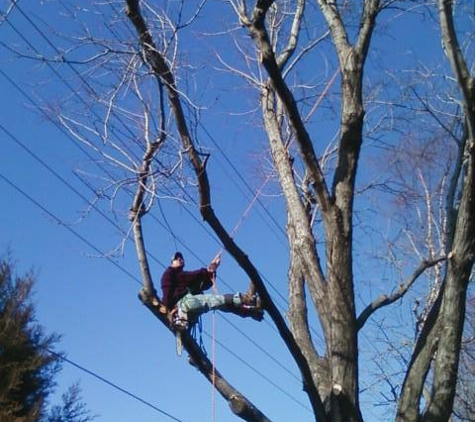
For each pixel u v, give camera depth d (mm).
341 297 8938
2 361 18875
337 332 8867
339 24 9680
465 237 8898
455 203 9852
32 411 18547
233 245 8203
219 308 9695
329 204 9070
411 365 9234
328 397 8875
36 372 19516
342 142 9344
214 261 9867
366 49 9453
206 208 8180
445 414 8797
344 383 8719
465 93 8453
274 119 10148
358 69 9398
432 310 9422
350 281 9016
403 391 9148
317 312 9188
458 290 8914
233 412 9266
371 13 9430
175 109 8188
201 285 9805
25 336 19203
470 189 8812
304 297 9961
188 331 9477
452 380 8844
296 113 8773
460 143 9891
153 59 8172
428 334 9312
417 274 9656
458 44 8414
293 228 9852
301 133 8867
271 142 10023
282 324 8500
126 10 8094
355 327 8977
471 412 15914
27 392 19250
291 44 10609
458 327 8891
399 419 9023
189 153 8188
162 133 8445
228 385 9320
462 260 8891
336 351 8836
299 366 8695
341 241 9031
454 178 9859
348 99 9359
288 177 9734
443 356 8883
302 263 9328
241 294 9750
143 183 8641
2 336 18922
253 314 9789
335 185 9250
